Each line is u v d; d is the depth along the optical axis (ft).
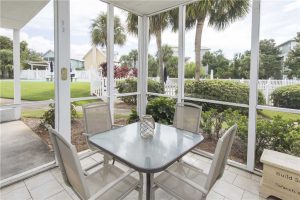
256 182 8.11
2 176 7.98
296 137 8.06
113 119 12.14
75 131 11.02
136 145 6.08
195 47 11.71
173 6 11.83
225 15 10.32
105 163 7.16
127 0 11.00
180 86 11.82
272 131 8.68
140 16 13.53
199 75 11.67
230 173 8.80
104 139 6.58
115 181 4.89
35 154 9.73
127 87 13.79
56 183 7.88
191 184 4.75
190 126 8.09
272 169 6.97
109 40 11.62
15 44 8.45
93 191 5.25
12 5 8.45
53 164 9.04
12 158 9.36
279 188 6.86
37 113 9.73
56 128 9.15
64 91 9.12
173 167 6.46
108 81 11.88
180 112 8.52
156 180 5.72
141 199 5.70
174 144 6.18
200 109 7.89
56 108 9.05
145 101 14.26
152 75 14.12
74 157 4.04
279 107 8.20
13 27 8.41
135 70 14.20
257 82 8.55
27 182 7.93
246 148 9.64
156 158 5.24
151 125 6.73
